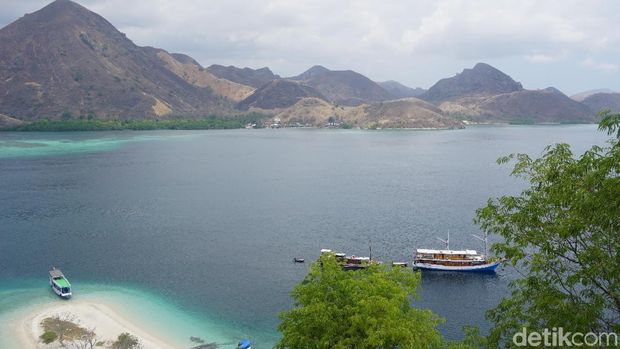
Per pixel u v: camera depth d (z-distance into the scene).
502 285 95.88
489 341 29.03
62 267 104.69
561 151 26.48
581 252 24.58
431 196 184.25
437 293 91.69
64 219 145.50
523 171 27.97
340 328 36.50
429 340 36.88
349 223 142.88
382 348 35.75
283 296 90.25
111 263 107.38
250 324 79.50
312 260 110.00
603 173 22.39
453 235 130.00
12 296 88.75
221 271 102.88
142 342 72.06
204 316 82.00
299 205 168.12
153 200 175.12
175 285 95.25
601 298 23.91
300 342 37.50
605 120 23.30
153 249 117.50
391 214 153.88
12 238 125.38
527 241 26.22
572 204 23.77
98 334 74.25
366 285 37.34
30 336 72.94
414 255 114.12
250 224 141.75
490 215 28.44
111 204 167.12
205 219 147.25
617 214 22.05
